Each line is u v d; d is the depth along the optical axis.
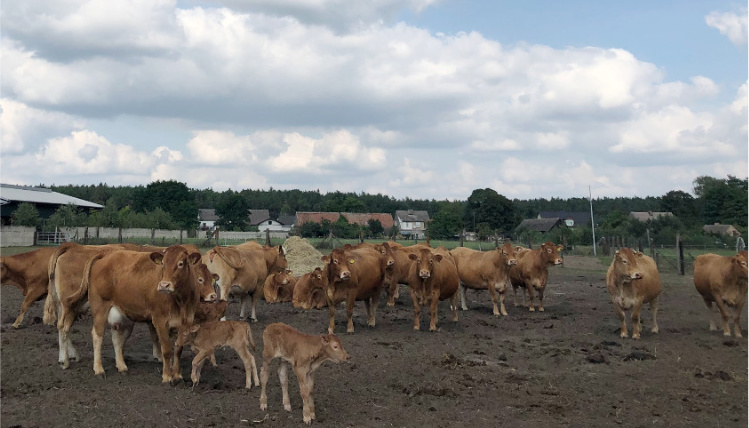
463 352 11.29
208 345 8.45
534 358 10.92
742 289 12.81
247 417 7.36
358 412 7.69
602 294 21.31
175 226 69.56
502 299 16.22
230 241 53.28
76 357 9.69
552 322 15.02
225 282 13.01
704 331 13.80
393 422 7.35
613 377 9.67
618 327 14.32
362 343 11.84
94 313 9.02
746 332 13.55
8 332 12.05
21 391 8.11
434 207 174.62
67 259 9.56
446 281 13.91
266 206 166.88
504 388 8.92
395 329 13.66
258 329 13.16
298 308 16.39
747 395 8.71
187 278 8.65
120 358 9.21
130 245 11.77
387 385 8.93
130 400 7.82
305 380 7.35
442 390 8.56
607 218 67.88
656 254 31.53
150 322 9.30
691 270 29.09
